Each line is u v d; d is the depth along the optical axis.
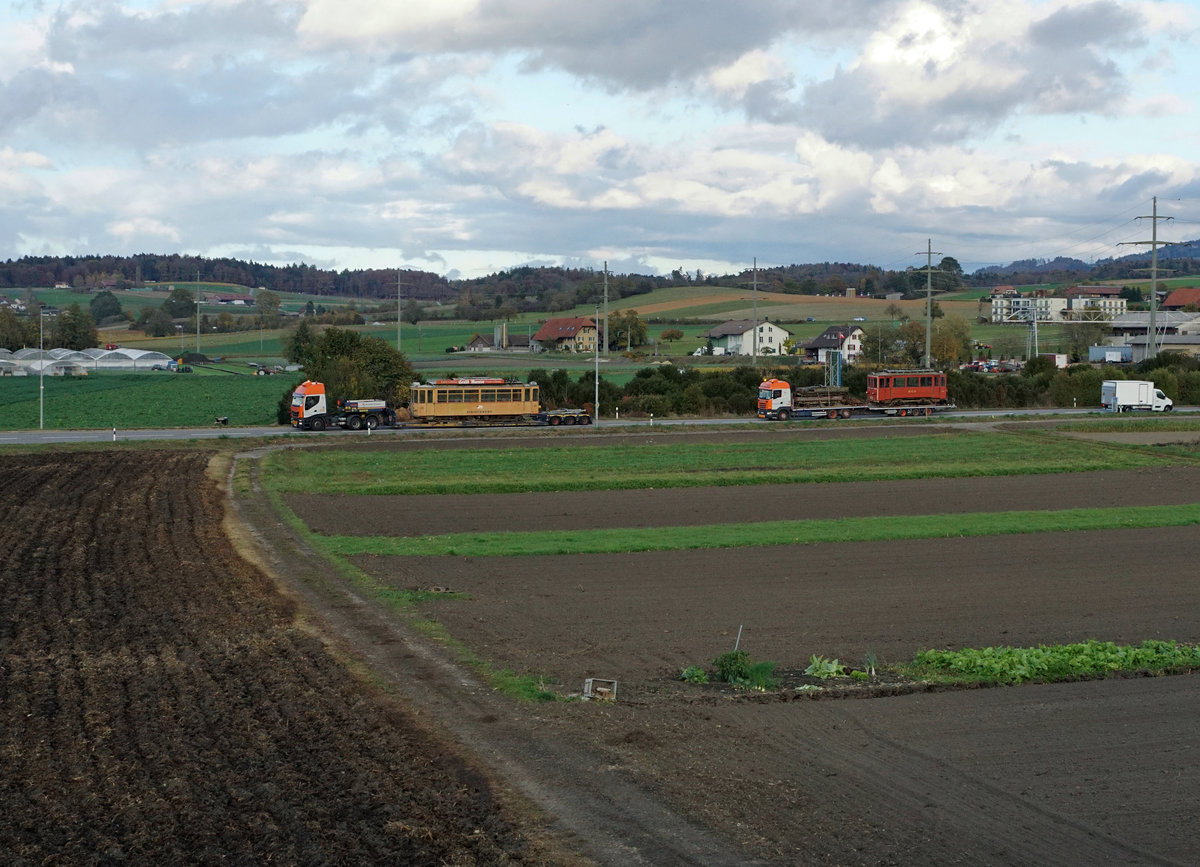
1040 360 113.00
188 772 15.69
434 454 60.97
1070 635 25.12
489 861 13.08
